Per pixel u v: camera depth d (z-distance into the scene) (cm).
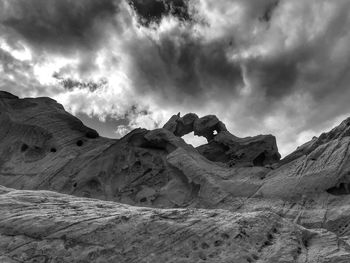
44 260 1609
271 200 3838
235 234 1789
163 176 4788
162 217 1889
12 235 1722
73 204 2145
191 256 1664
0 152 5612
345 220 3262
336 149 4097
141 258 1634
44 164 5281
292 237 1881
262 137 5409
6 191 2520
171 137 5244
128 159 5084
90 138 5781
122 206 2192
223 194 4106
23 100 6350
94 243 1672
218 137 5819
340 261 1677
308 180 3872
